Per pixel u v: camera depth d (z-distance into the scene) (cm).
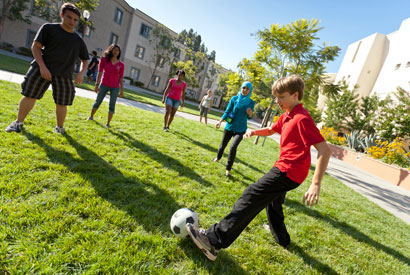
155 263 161
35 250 143
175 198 259
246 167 496
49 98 576
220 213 255
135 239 176
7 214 166
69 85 329
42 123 375
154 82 3541
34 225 163
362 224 348
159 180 295
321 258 226
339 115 1728
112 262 148
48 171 234
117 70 458
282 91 180
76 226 172
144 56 3247
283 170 173
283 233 229
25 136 305
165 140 514
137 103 1077
